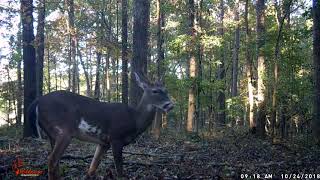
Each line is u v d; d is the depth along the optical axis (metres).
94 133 7.65
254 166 9.82
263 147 14.10
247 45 19.56
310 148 13.43
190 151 12.86
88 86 33.50
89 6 25.72
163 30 24.19
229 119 33.16
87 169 8.88
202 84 18.91
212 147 13.97
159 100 8.04
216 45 19.33
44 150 11.88
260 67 17.94
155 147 13.69
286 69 17.12
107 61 33.50
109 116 7.70
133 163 9.53
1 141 14.33
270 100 16.95
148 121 8.07
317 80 14.23
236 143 15.32
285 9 16.83
